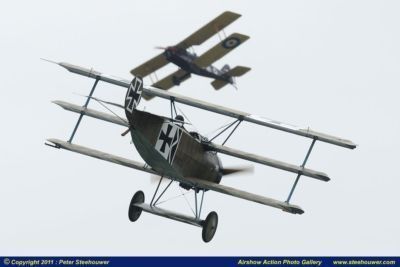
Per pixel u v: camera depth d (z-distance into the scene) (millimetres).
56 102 58750
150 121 52750
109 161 57438
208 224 58344
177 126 56000
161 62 143000
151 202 58375
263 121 59094
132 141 54031
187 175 58969
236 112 59781
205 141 60469
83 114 58812
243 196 56250
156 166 56625
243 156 59250
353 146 56656
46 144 56875
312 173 56781
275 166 58031
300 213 55344
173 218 57781
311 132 57938
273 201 55812
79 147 57469
